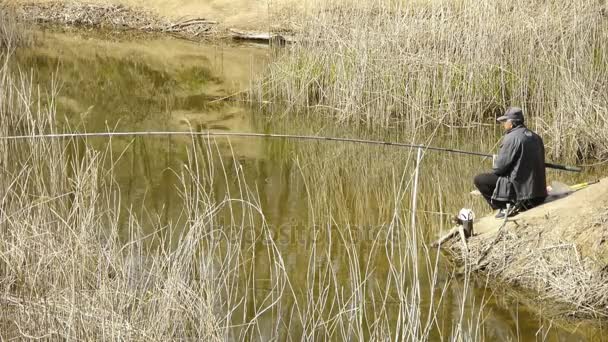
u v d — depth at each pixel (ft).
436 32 43.14
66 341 17.89
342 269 24.76
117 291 18.97
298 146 38.81
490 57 42.73
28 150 29.66
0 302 19.35
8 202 23.66
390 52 42.86
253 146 38.75
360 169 35.60
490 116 43.04
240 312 21.56
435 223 28.99
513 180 27.40
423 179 34.19
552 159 36.91
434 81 42.11
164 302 18.57
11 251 20.63
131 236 21.27
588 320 23.13
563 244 25.27
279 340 20.33
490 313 23.17
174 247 24.89
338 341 20.30
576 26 41.34
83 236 20.54
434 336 21.50
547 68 41.75
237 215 29.22
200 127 41.78
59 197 23.58
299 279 23.88
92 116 43.24
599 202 26.27
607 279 24.12
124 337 17.98
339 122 42.68
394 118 42.83
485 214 29.68
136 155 36.35
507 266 25.53
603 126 37.60
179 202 30.09
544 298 24.16
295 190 32.58
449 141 39.93
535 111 42.22
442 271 25.29
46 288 19.85
